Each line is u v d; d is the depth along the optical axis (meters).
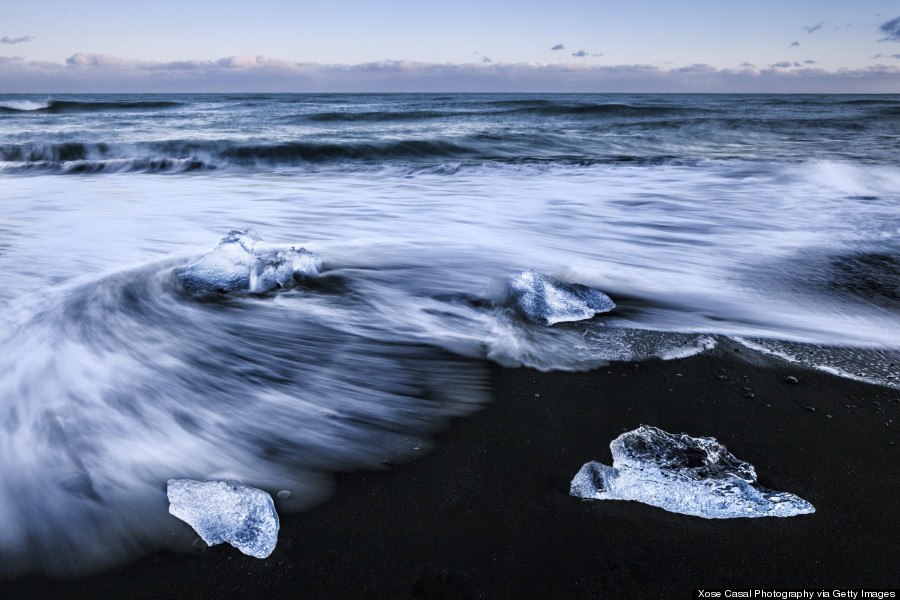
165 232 5.48
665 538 1.73
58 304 3.47
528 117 25.14
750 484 1.87
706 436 2.22
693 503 1.83
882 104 42.53
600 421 2.35
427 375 2.73
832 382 2.63
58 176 9.40
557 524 1.78
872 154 11.70
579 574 1.60
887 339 3.12
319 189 8.19
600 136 15.92
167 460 2.04
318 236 5.41
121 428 2.22
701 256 4.86
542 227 5.93
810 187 8.02
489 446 2.18
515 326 3.28
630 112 26.92
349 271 4.29
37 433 2.16
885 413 2.38
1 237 5.13
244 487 1.78
